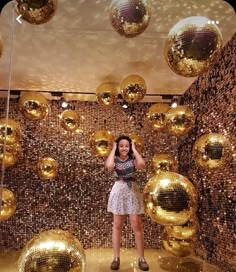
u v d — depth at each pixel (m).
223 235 2.61
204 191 2.92
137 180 3.55
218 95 2.73
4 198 2.37
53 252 1.37
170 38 1.52
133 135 3.56
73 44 2.76
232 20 2.27
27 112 3.00
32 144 3.96
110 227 3.95
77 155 4.07
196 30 1.45
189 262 2.87
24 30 2.48
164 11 2.24
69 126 3.62
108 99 3.25
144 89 2.88
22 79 3.43
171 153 3.59
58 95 3.82
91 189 4.05
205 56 1.49
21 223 3.77
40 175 3.71
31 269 1.36
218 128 2.71
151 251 3.30
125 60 3.06
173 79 3.36
